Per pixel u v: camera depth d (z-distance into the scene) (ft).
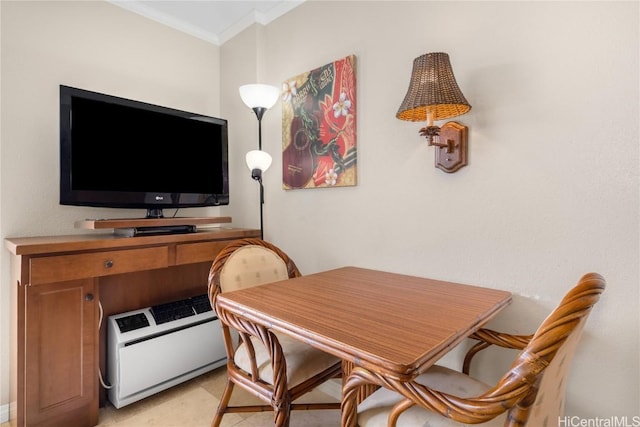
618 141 3.50
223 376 6.85
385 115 5.39
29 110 5.77
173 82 7.64
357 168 5.77
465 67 4.54
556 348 2.01
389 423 2.74
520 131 4.10
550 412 2.59
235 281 4.81
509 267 4.22
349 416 2.91
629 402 3.48
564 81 3.80
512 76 4.15
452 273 4.71
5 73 5.54
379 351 2.43
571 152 3.77
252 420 5.45
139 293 6.51
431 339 2.65
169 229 6.16
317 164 6.32
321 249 6.39
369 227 5.65
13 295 5.23
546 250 3.95
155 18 7.34
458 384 3.50
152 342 5.89
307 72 6.47
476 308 3.44
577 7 3.72
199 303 6.82
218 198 7.27
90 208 6.50
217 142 7.29
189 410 5.70
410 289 4.21
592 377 3.68
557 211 3.87
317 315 3.22
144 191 6.29
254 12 7.25
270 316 3.21
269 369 4.11
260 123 6.54
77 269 4.78
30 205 5.80
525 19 4.05
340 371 4.54
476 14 4.44
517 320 4.17
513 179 4.16
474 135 4.46
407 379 2.24
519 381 2.06
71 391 4.99
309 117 6.45
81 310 5.06
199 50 8.08
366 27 5.62
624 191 3.48
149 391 5.85
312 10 6.44
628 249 3.47
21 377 4.70
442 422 2.93
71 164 5.56
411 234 5.13
